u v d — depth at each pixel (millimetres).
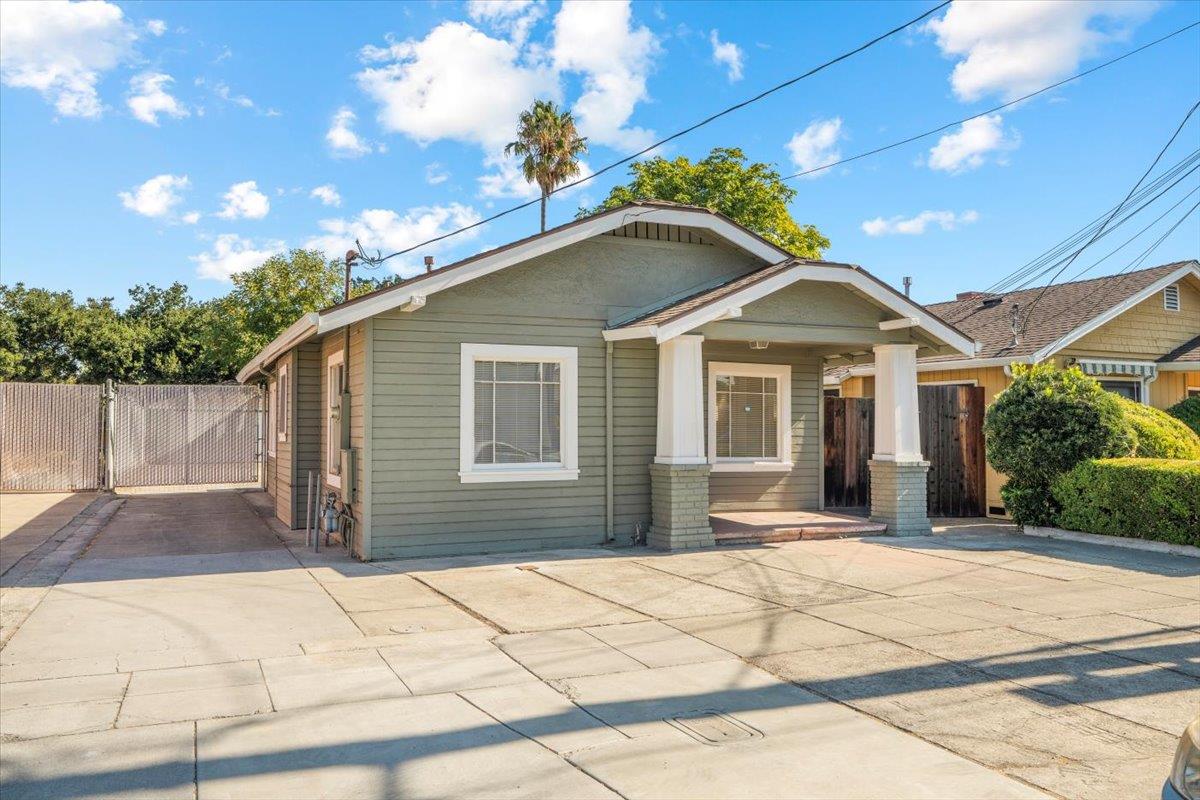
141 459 22109
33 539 12773
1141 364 16766
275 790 4254
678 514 11617
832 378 19719
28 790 4230
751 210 28344
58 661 6414
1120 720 5258
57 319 34625
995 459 13664
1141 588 9094
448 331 11047
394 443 10719
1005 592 8891
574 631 7312
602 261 12055
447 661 6445
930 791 4270
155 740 4883
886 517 13078
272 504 18047
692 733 5020
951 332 12711
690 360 11805
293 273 25422
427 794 4234
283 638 7082
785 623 7586
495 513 11273
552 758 4656
